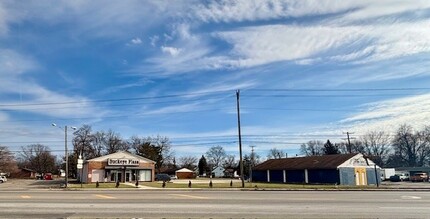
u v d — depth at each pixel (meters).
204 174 133.62
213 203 18.39
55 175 129.38
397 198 21.36
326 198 21.23
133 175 67.50
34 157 133.25
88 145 95.19
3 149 121.31
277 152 123.38
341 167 55.03
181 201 19.55
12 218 13.59
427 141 107.81
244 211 15.19
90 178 64.44
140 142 98.62
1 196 23.97
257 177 70.38
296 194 25.48
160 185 49.78
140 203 18.56
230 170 130.25
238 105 45.88
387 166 111.69
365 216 13.57
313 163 60.00
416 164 108.62
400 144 111.25
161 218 13.39
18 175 126.38
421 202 18.72
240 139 45.28
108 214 14.55
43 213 14.95
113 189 39.38
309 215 13.91
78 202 19.31
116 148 96.62
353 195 24.22
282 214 14.23
